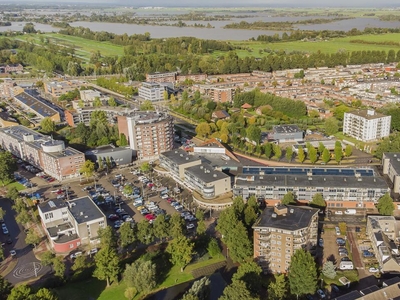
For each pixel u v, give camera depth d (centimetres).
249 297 19838
